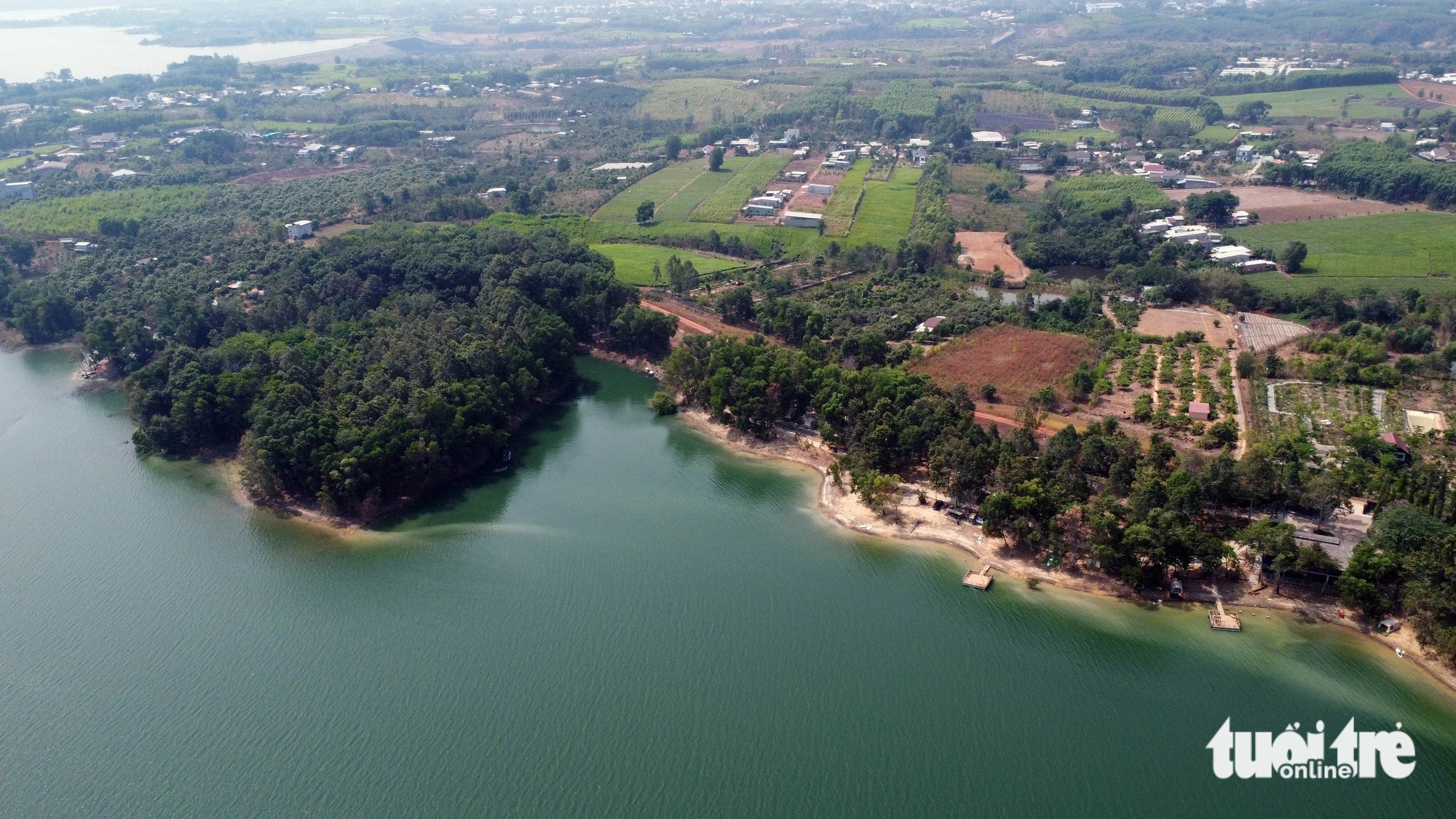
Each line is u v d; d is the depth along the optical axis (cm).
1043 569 17338
